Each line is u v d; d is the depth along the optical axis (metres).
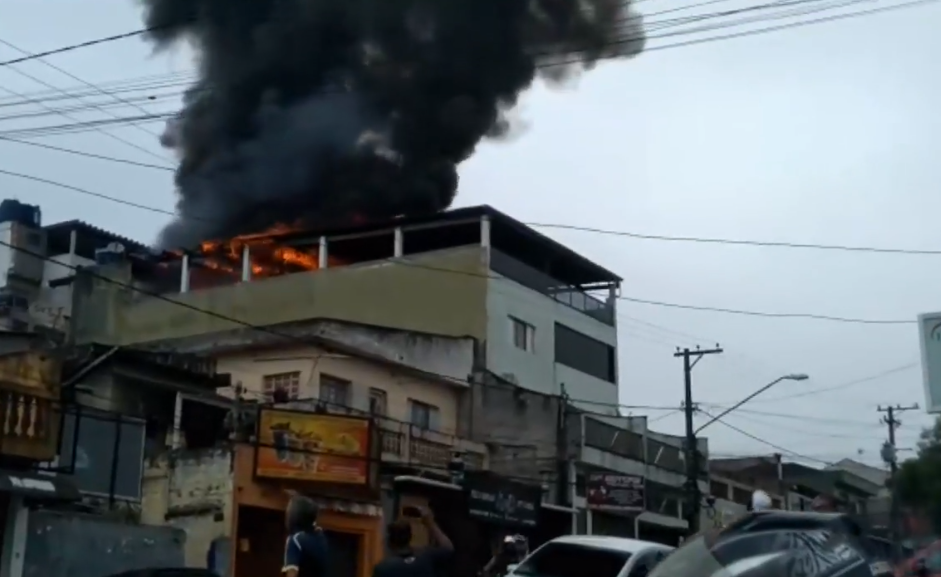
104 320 39.59
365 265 41.50
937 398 12.72
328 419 26.62
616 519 39.06
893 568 6.26
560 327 43.53
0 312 39.47
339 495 26.53
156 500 24.81
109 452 21.53
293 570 7.75
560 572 13.36
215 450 24.61
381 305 40.78
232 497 24.20
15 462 18.61
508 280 41.00
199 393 25.97
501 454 35.03
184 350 33.66
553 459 36.50
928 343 12.90
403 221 43.38
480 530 31.31
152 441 25.05
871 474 64.69
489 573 13.88
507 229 42.78
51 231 49.06
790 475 61.88
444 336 36.59
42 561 18.53
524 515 32.81
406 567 7.86
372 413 30.41
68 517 19.11
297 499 8.10
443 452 31.75
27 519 18.38
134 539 20.09
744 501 49.47
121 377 24.53
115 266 41.38
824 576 6.12
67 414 20.72
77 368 23.75
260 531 25.19
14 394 18.36
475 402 35.56
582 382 44.22
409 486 28.55
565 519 35.59
